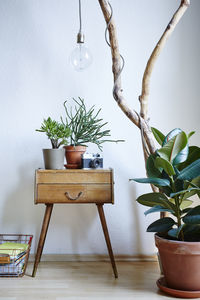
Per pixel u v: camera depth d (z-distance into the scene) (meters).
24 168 1.94
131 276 1.60
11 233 1.92
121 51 1.98
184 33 1.99
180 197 1.44
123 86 1.97
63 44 1.98
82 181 1.59
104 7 1.53
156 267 1.76
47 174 1.58
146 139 1.61
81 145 1.74
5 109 1.95
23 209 1.93
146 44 1.99
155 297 1.33
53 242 1.92
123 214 1.94
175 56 1.99
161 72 1.99
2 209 1.93
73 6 1.99
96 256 1.91
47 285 1.47
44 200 1.57
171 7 1.99
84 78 1.98
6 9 1.98
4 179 1.94
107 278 1.57
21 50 1.97
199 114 1.98
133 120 1.61
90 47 1.98
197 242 1.26
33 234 1.92
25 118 1.96
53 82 1.97
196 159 1.46
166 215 1.64
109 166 1.96
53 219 1.93
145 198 1.43
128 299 1.31
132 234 1.93
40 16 1.98
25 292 1.38
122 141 1.89
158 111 1.98
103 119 1.96
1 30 1.97
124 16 1.99
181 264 1.29
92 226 1.93
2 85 1.96
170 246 1.29
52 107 1.96
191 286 1.30
